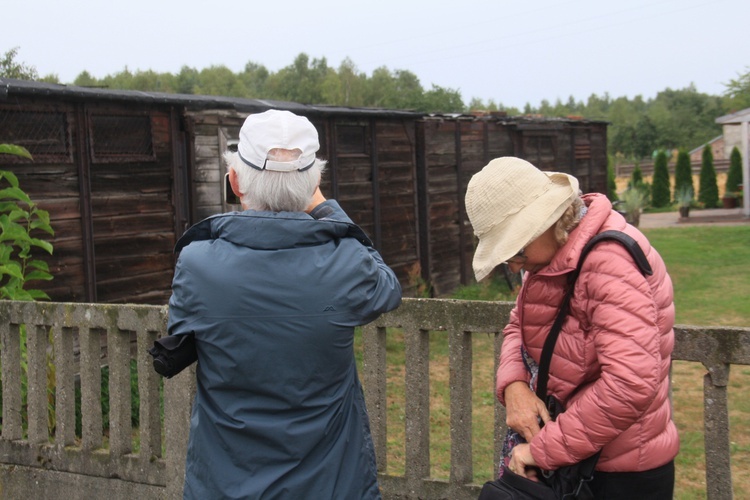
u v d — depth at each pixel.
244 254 1.98
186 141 7.71
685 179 34.47
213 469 1.99
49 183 6.50
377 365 3.42
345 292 2.00
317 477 1.98
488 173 2.14
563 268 2.00
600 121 17.69
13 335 4.11
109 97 6.71
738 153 32.94
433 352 8.95
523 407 2.17
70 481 3.93
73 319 3.90
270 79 97.50
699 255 17.19
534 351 2.16
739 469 4.84
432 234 12.07
